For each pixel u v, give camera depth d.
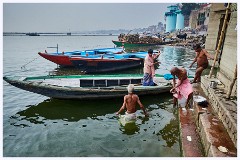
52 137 6.63
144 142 6.12
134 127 6.99
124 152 5.70
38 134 6.84
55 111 8.66
